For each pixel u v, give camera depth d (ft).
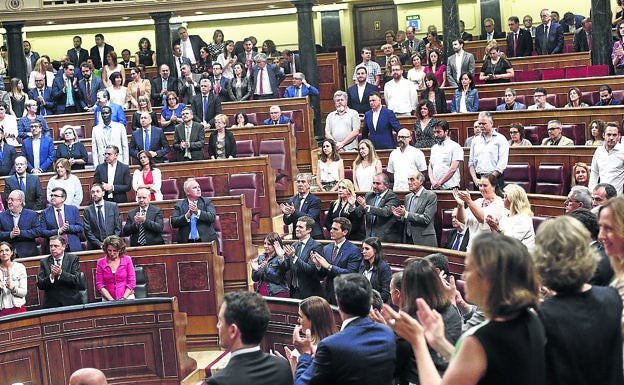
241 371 13.35
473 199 33.12
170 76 54.13
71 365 28.96
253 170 40.14
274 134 43.29
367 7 69.36
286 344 27.81
